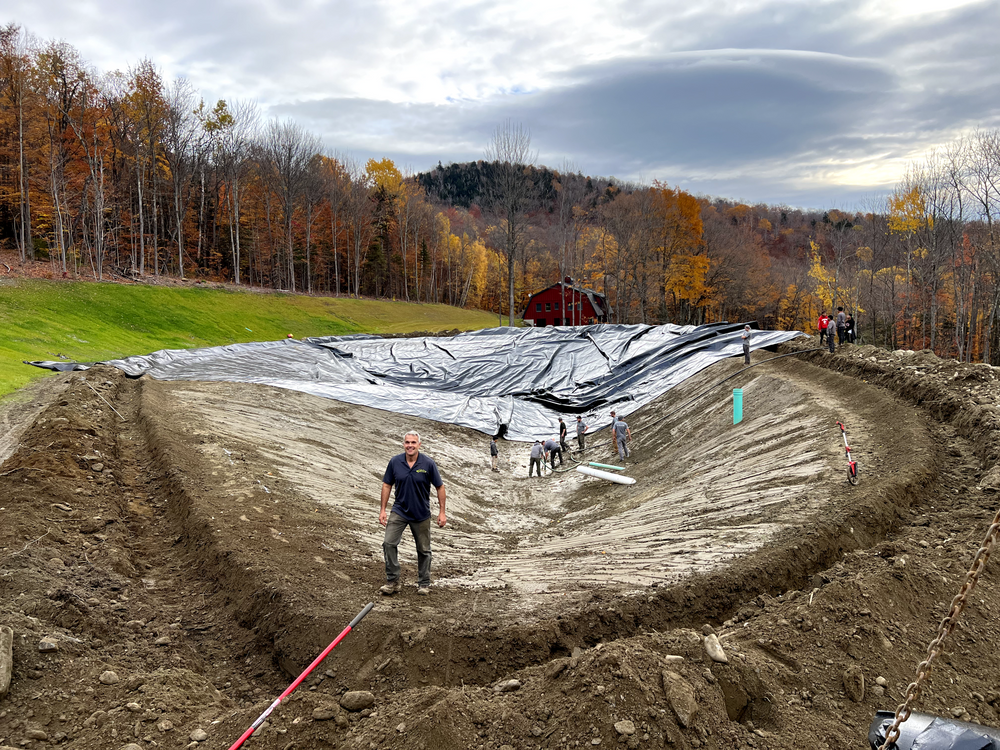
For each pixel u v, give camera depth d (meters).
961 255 42.06
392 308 61.28
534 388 28.80
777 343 23.94
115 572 7.82
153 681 5.41
